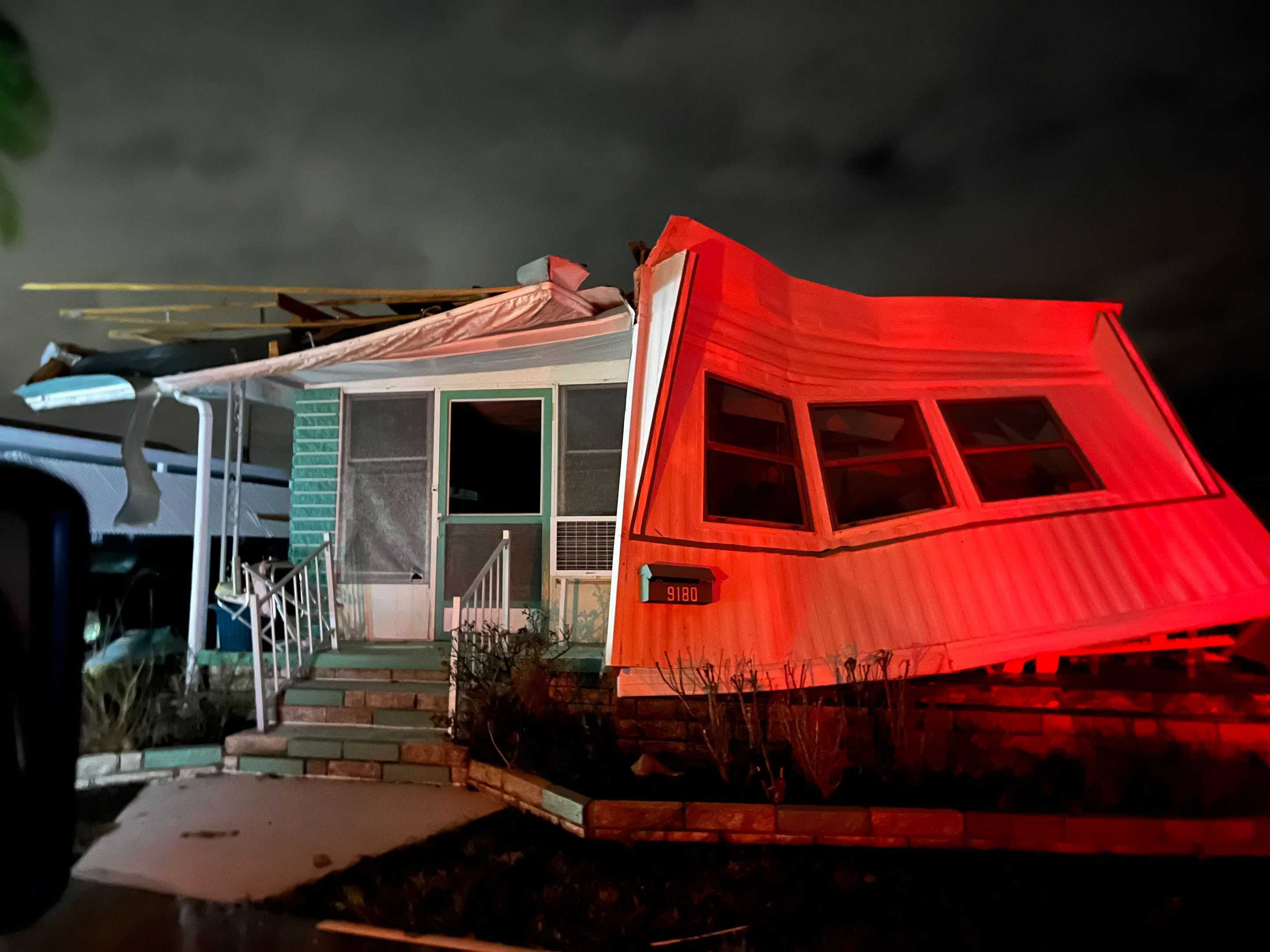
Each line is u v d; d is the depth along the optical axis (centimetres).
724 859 436
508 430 839
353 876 413
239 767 586
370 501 791
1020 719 550
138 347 940
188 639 769
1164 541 600
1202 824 444
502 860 430
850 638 554
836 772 483
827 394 626
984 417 661
